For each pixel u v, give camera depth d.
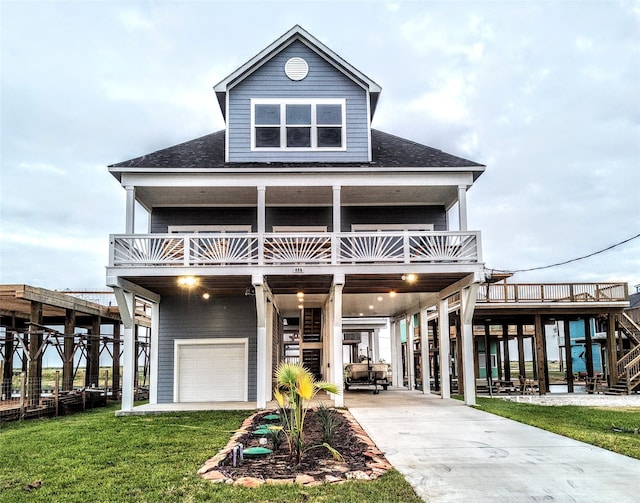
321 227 15.29
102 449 7.79
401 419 10.72
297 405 6.78
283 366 6.95
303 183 13.05
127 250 12.21
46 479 6.09
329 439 7.55
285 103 14.50
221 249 12.53
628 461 6.80
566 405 13.81
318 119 14.47
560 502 5.12
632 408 13.04
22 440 8.86
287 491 5.29
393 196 14.73
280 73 14.63
